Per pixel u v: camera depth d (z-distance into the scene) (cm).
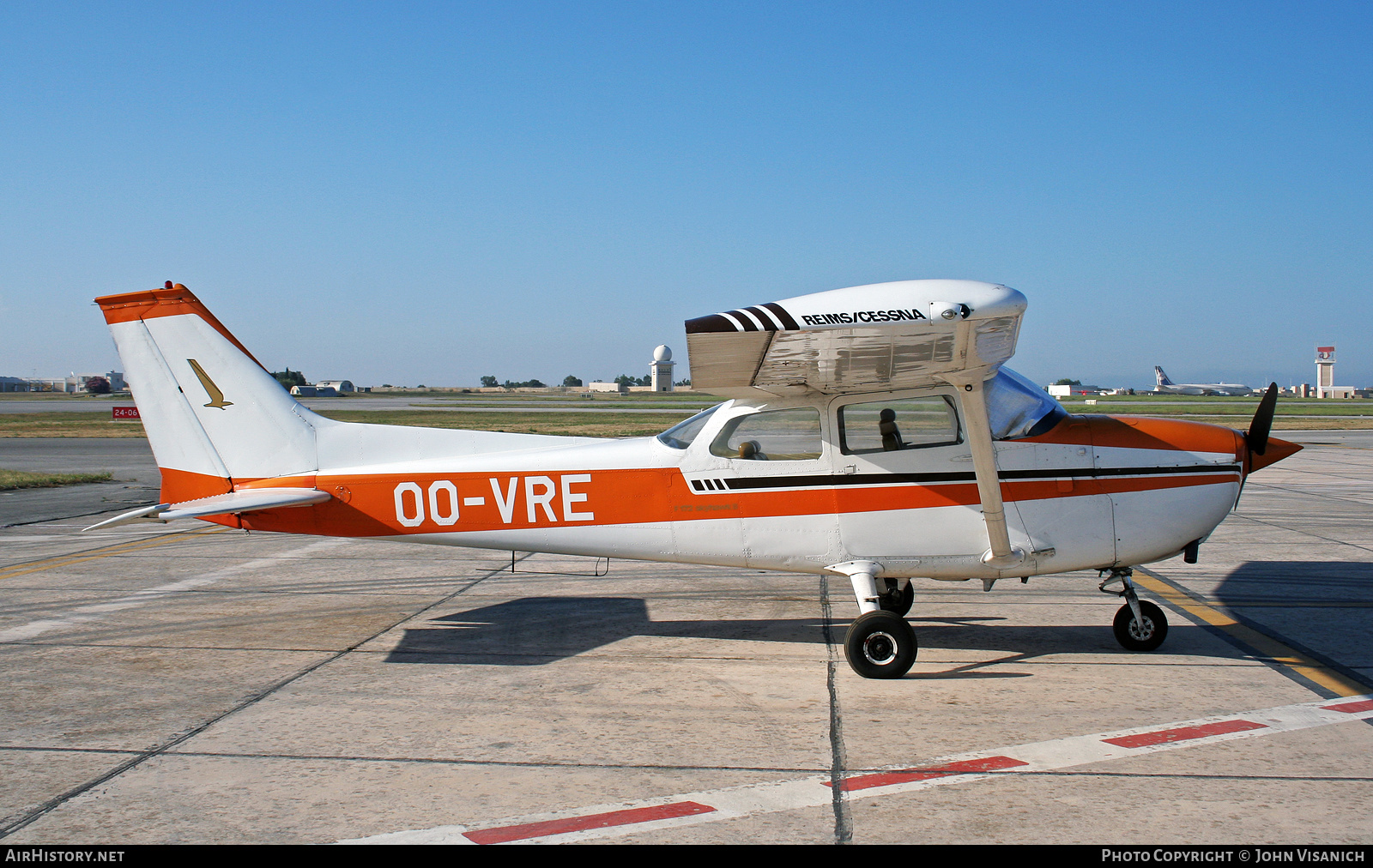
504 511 545
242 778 353
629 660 521
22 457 2233
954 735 393
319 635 582
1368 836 296
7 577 781
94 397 10269
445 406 6700
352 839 301
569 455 544
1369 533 984
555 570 812
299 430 571
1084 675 481
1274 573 772
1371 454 2109
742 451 521
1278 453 535
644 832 303
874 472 510
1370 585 722
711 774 353
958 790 335
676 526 529
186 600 689
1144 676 478
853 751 375
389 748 383
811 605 664
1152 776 345
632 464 534
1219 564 812
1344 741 381
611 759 369
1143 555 515
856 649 478
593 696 453
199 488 580
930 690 458
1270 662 504
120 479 1700
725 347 400
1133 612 526
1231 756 364
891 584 584
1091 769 353
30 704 443
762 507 519
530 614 639
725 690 464
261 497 539
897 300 376
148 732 404
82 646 554
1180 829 301
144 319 576
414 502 554
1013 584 730
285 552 914
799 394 511
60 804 330
